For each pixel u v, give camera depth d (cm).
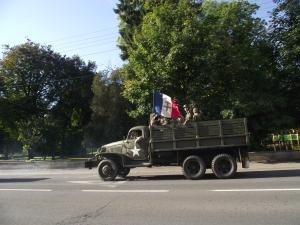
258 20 2558
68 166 2834
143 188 1434
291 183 1350
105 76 3959
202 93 2277
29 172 2628
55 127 4959
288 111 2473
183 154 1725
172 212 982
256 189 1254
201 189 1327
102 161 1805
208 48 2228
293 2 2427
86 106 5597
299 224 811
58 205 1164
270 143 2595
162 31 2219
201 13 2402
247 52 2353
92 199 1242
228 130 1656
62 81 5488
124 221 914
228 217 898
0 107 4831
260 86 2411
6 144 6166
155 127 1728
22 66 5212
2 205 1210
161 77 2211
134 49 2462
